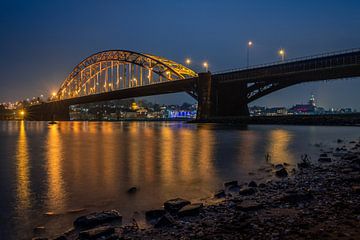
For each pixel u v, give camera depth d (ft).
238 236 24.49
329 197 35.09
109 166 67.77
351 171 51.34
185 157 82.64
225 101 373.40
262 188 42.93
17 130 291.58
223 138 153.17
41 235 28.40
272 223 26.94
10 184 49.37
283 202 33.88
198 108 372.79
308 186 42.06
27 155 91.97
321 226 25.64
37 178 54.44
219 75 367.45
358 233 23.86
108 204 37.70
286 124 321.73
